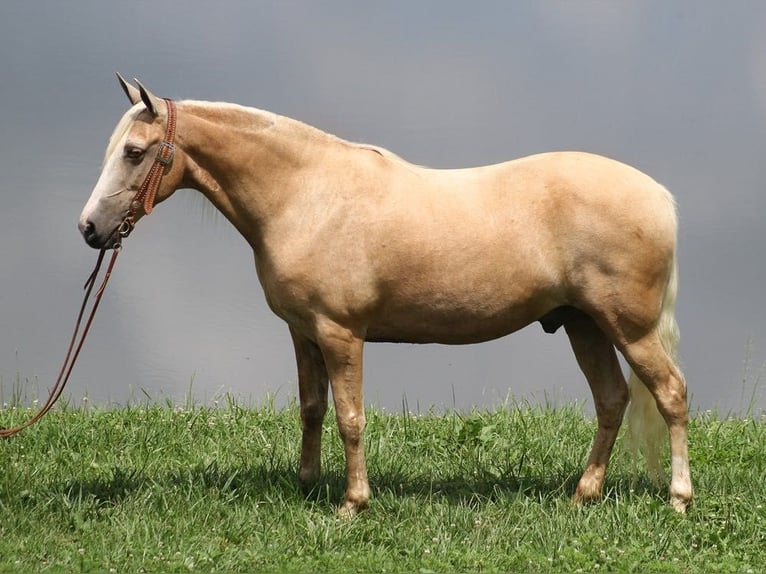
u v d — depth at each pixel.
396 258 11.01
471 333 11.41
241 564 10.21
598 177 11.15
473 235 11.04
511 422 14.65
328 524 10.91
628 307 11.12
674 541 10.66
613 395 11.94
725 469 12.81
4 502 11.46
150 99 10.88
